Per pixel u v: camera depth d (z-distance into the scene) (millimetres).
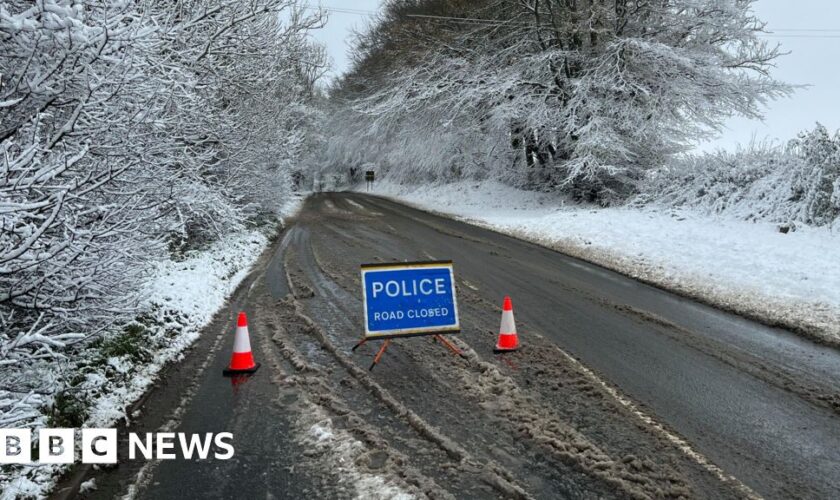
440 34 27391
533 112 21922
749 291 9430
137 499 3732
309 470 4062
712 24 21062
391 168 47125
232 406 5164
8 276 4184
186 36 8242
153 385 5648
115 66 4359
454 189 32250
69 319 4379
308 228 19938
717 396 5398
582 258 13406
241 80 11594
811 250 11008
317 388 5562
